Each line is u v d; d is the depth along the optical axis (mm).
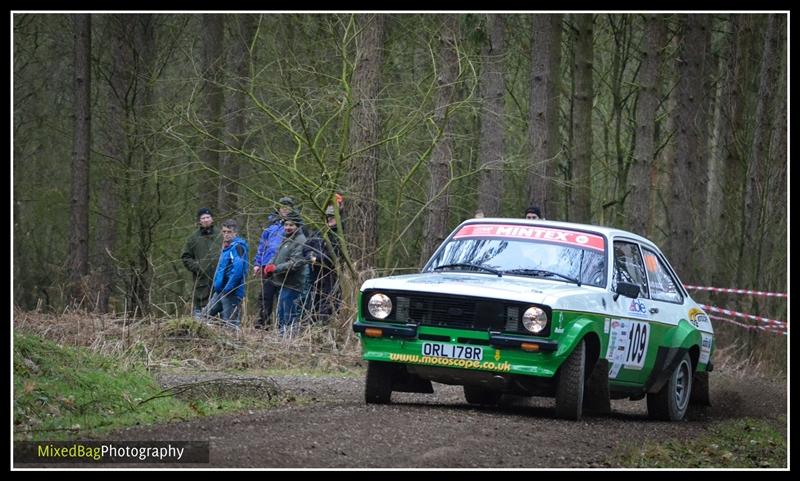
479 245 23391
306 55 42906
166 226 53844
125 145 54062
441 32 41531
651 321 23359
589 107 47156
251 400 22031
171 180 48000
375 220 36906
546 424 20297
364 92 37500
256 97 35375
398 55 46594
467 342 20719
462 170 49219
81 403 19203
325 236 33250
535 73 45188
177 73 55469
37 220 63812
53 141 64688
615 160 61875
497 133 45625
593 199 63812
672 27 54344
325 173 32625
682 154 46656
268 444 16641
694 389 26656
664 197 63938
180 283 53594
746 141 49281
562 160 59594
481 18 43531
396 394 25625
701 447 20359
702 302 46219
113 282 51812
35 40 61188
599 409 21734
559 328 20453
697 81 46750
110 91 54938
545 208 45719
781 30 42625
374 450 16750
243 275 33875
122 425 18141
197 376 26375
